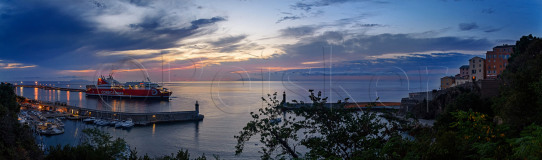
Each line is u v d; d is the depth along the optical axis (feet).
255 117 55.31
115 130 322.55
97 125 349.41
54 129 294.87
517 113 82.64
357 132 49.96
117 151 89.35
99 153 76.38
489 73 304.50
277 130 57.16
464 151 37.83
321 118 51.78
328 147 50.14
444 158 37.17
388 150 42.29
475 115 42.11
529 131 32.22
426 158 37.73
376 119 50.80
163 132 309.42
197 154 221.05
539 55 116.88
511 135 39.04
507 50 297.53
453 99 253.24
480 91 206.49
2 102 213.05
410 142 42.52
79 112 435.53
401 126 49.47
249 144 234.38
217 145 245.24
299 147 170.40
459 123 42.57
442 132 42.06
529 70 101.71
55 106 485.97
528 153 29.89
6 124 137.28
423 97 332.19
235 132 300.81
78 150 75.05
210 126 340.18
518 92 85.35
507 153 34.55
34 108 499.10
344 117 50.60
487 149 34.94
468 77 326.44
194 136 285.43
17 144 131.85
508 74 131.54
